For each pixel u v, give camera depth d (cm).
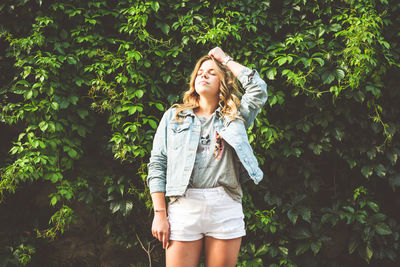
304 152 282
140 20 245
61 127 246
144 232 272
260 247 265
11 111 256
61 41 254
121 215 264
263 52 265
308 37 263
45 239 275
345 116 266
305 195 274
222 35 247
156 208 159
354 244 272
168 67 261
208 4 259
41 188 279
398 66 262
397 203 287
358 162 275
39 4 247
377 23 256
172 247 157
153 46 255
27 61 244
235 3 263
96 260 282
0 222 269
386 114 272
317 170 286
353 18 246
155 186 162
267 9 273
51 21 244
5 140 271
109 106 246
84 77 254
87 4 258
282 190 279
